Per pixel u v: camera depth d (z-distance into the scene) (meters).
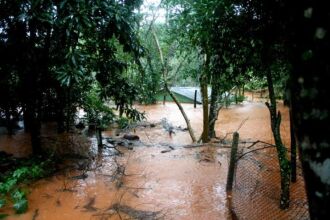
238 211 5.41
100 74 7.95
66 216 5.48
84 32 6.79
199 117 15.21
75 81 6.16
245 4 4.60
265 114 15.70
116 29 6.56
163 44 12.90
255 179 6.55
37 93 8.06
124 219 5.38
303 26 1.14
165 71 11.45
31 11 6.16
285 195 5.25
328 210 1.15
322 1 1.08
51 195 6.24
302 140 1.21
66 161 8.23
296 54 1.17
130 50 7.07
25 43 7.14
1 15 6.76
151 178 7.16
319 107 1.13
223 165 7.98
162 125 12.97
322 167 1.15
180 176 7.28
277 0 3.99
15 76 7.86
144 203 5.97
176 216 5.49
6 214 5.37
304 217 4.73
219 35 5.14
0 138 10.45
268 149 8.91
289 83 1.26
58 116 11.16
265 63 5.06
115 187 6.66
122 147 9.69
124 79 8.26
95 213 5.59
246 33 4.88
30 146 9.61
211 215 5.52
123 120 12.38
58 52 6.94
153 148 9.57
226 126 13.10
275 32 4.48
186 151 9.18
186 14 5.44
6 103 8.14
